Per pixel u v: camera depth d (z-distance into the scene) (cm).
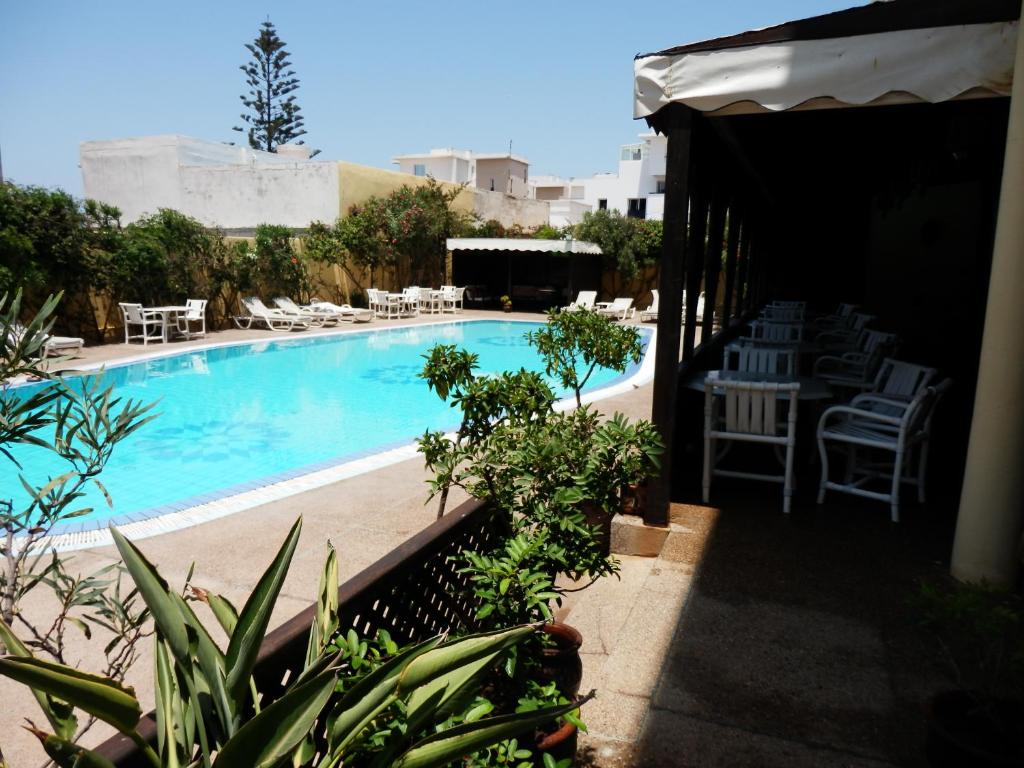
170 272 1450
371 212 1994
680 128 371
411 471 611
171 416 998
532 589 199
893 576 343
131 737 104
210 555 415
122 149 2253
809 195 1245
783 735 232
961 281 865
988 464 315
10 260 1142
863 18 331
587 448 270
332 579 156
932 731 212
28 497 677
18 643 113
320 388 1195
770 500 453
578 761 221
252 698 134
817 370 764
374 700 119
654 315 2017
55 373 179
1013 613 205
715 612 312
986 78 313
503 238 2367
